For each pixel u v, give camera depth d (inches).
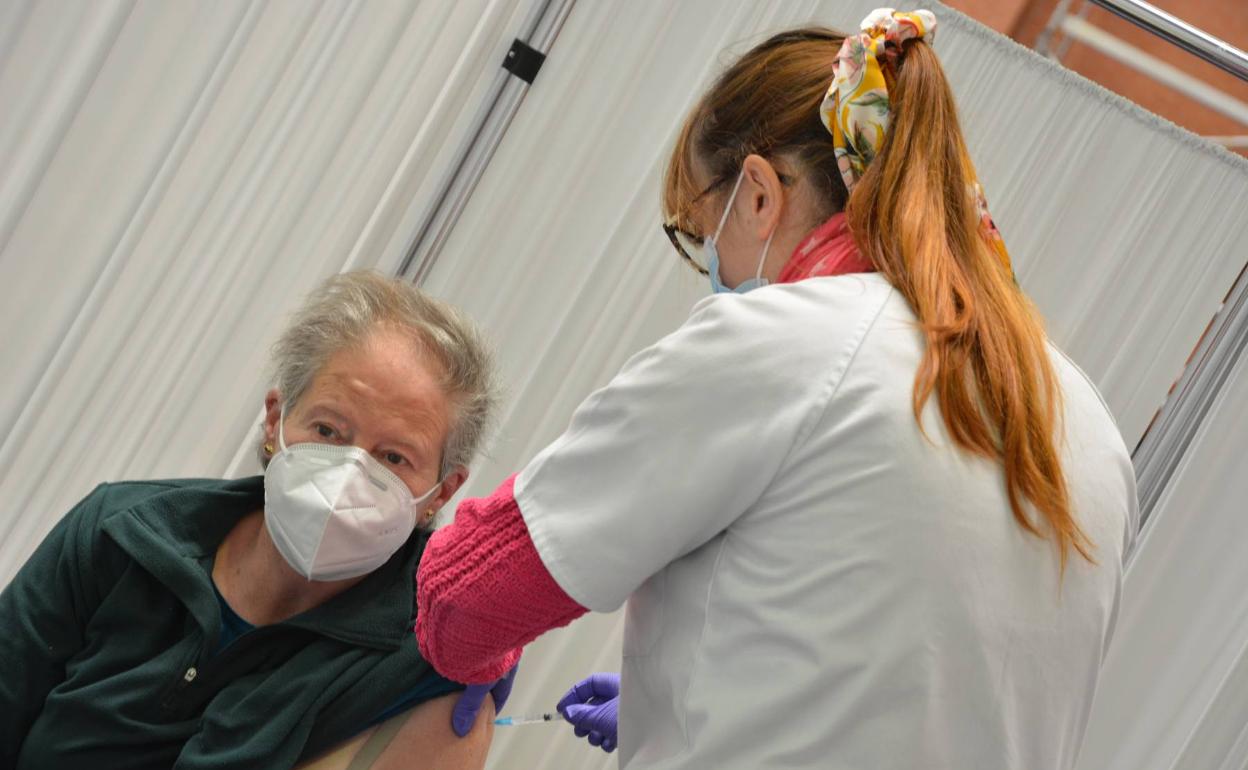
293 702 55.6
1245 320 92.5
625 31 86.3
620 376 41.8
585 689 63.3
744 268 46.1
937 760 37.0
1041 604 38.6
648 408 39.8
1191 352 93.6
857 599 37.2
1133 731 97.1
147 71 81.3
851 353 38.7
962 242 40.7
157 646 58.1
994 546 37.7
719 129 45.9
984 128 89.7
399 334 59.2
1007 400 38.0
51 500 84.8
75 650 58.6
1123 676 97.2
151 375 85.0
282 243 85.1
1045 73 89.4
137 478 86.0
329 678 56.5
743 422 39.0
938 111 41.5
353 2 82.5
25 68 80.0
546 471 41.3
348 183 85.4
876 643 36.9
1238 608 93.8
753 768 37.7
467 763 59.1
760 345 39.3
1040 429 38.2
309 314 60.2
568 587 39.7
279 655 57.7
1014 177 90.5
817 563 37.9
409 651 58.2
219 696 56.2
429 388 58.5
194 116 81.9
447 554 43.1
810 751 37.2
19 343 83.0
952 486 37.3
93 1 79.7
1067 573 39.1
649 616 43.6
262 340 85.9
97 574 58.7
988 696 37.5
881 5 86.7
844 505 37.7
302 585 59.6
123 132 82.0
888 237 40.1
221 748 54.7
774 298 40.6
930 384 37.5
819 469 38.2
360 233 86.4
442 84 85.2
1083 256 92.0
